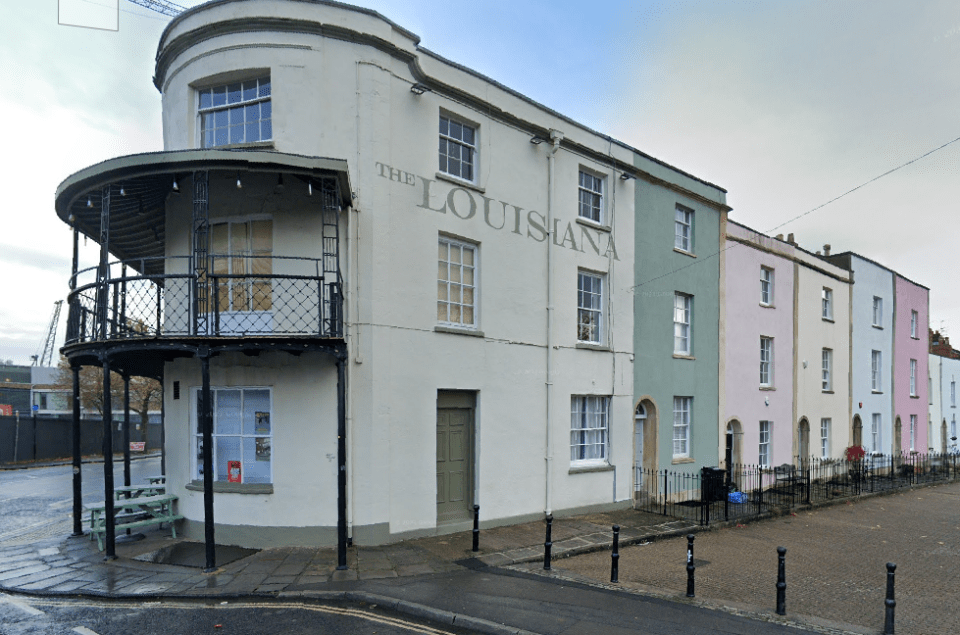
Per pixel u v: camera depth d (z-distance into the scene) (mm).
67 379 36406
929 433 34656
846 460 24359
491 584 8734
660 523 13977
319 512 10461
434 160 12109
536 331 13938
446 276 12438
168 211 11602
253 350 9766
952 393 37906
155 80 12516
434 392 11789
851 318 27594
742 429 20312
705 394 18828
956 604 8891
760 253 21922
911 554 12305
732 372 20062
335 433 10516
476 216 12828
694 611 7988
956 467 30797
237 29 10891
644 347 16812
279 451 10516
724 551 11930
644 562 10727
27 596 8023
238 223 11062
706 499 16047
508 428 13188
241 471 10789
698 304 18828
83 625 6957
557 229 14602
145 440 34125
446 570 9414
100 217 11930
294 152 10750
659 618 7594
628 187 16641
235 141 11273
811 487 21625
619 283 16203
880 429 29562
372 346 10844
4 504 15500
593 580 9289
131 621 7102
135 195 10969
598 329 15844
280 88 10812
